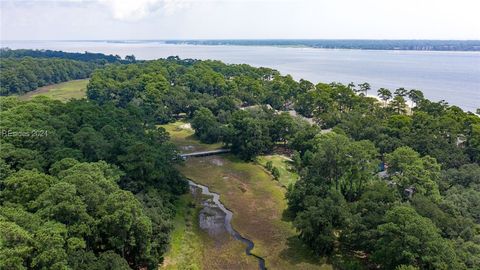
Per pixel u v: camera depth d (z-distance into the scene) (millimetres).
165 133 104438
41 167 65000
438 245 44188
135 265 53812
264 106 144125
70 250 42906
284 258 59750
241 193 84875
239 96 163000
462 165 79500
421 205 55750
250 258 60281
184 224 70250
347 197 71812
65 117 87625
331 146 70000
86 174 53625
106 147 73812
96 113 97062
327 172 71875
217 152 111500
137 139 82125
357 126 106812
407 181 65000
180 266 57094
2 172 58750
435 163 72188
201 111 128125
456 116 110688
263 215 74438
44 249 38438
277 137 113688
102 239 49719
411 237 44938
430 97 187625
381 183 64000
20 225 41031
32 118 86562
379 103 141125
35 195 51438
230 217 74000
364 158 69938
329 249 58938
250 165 101875
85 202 49000
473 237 51688
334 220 59594
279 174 92875
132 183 68375
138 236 50562
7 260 34531
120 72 191125
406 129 99688
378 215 55062
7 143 68125
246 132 105062
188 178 93438
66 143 76875
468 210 60875
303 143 99500
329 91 150625
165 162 79875
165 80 172625
